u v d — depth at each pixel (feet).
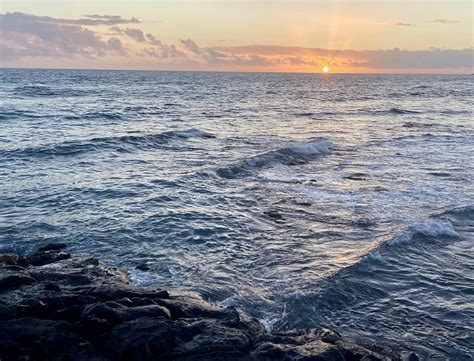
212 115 161.38
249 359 26.35
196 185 69.10
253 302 36.22
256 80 569.23
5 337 26.23
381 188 70.28
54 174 72.54
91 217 54.08
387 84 507.71
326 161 90.94
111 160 84.43
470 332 33.42
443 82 577.84
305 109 194.80
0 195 60.75
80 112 150.92
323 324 33.78
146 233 49.96
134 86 337.93
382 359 27.61
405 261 44.42
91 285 34.45
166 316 29.43
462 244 49.14
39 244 46.42
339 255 45.65
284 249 47.11
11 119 128.06
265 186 70.49
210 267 42.57
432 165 87.04
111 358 26.04
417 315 35.42
